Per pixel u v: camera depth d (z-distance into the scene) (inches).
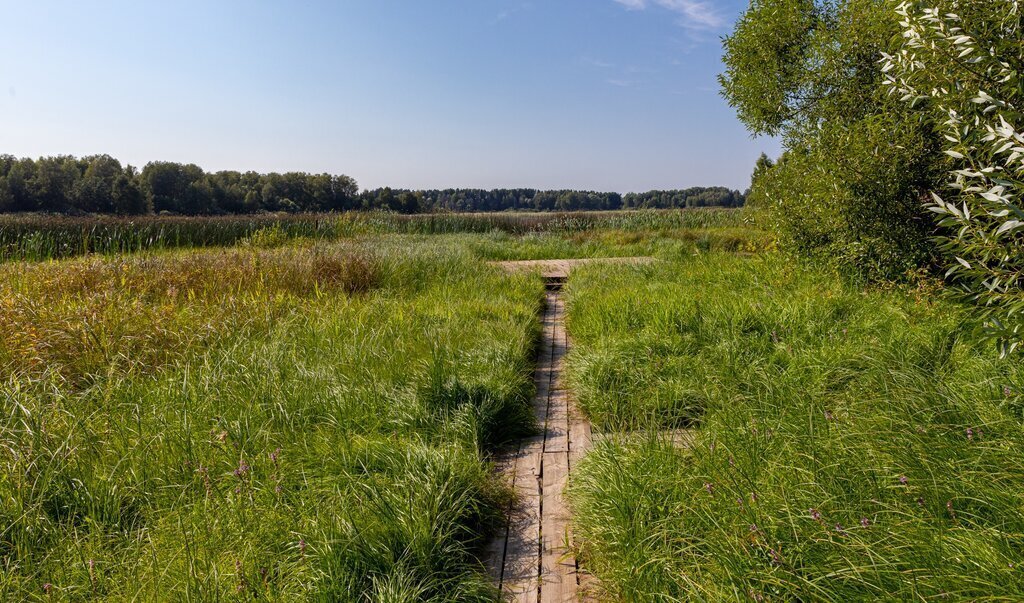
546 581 113.3
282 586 100.8
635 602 101.7
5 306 252.2
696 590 93.8
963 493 100.1
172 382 182.9
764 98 388.2
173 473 137.6
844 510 100.0
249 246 622.5
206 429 156.8
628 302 287.9
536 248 655.8
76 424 150.4
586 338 276.1
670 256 506.3
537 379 239.8
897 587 82.9
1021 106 149.5
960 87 165.2
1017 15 144.5
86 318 234.2
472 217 1032.2
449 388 184.4
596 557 116.1
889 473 109.5
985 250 129.0
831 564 90.0
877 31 297.6
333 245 559.8
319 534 112.0
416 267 433.1
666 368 203.8
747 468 120.7
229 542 113.2
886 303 246.5
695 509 111.2
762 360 199.9
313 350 224.2
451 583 107.7
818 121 331.0
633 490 123.3
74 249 645.9
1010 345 124.6
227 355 202.2
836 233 290.8
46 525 119.8
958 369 162.6
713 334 231.1
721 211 1033.5
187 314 264.2
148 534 115.0
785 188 334.0
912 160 264.4
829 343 205.9
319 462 146.2
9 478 129.5
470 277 422.0
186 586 98.8
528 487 149.7
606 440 147.4
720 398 166.6
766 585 90.4
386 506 120.6
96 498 127.2
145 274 349.7
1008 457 106.6
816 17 367.2
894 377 154.8
